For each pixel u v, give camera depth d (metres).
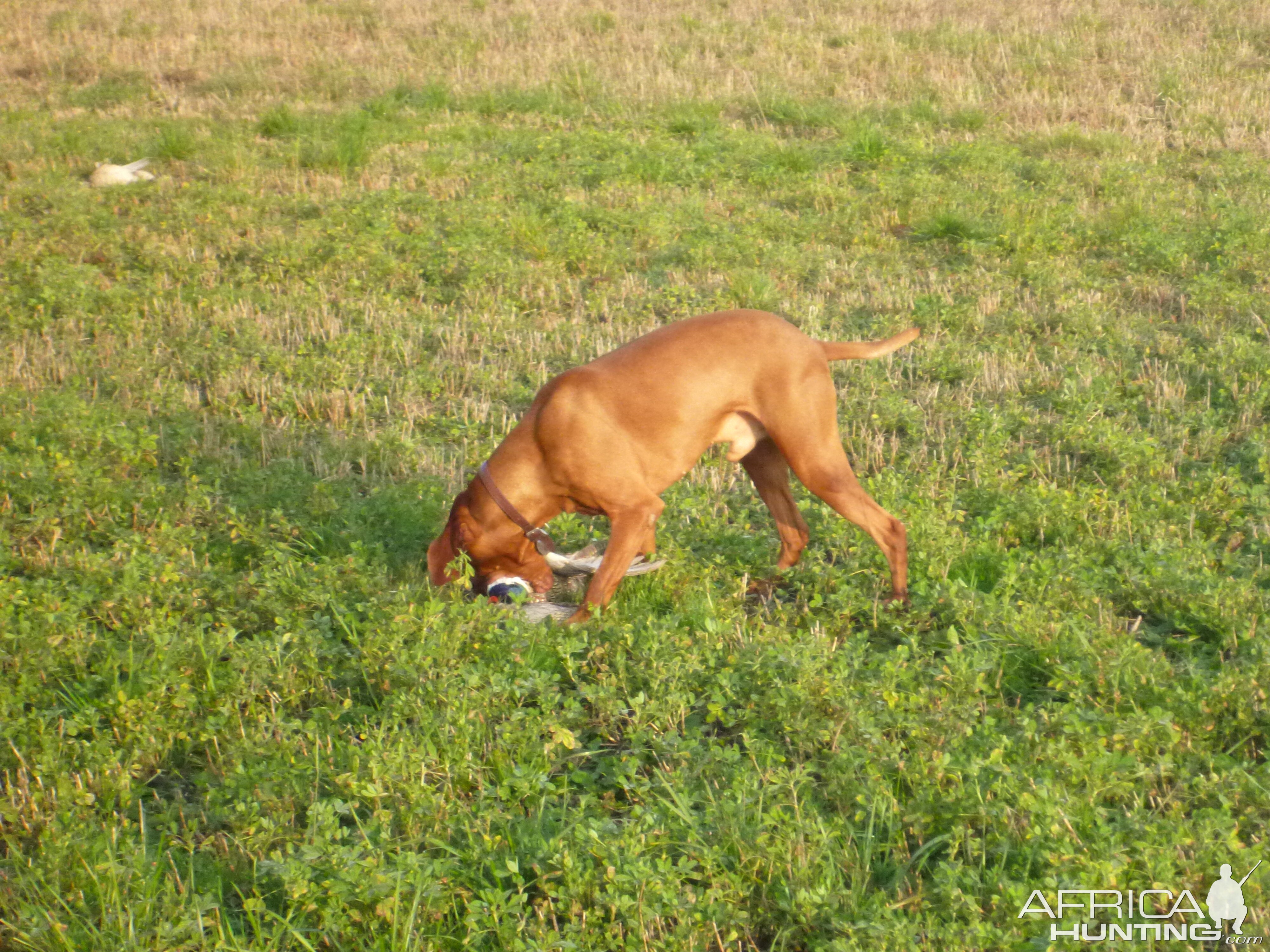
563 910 3.12
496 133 14.22
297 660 4.43
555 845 3.31
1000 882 3.12
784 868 3.26
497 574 5.00
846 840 3.44
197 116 15.41
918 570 5.23
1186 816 3.55
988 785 3.52
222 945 2.98
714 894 3.13
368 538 5.61
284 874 3.12
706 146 13.25
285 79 17.48
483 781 3.75
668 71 17.34
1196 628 4.68
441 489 6.17
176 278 9.57
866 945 2.96
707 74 17.44
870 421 7.08
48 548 5.47
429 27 20.73
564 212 10.80
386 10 21.92
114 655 4.31
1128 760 3.56
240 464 6.42
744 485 6.42
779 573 5.43
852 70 17.72
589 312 9.07
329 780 3.82
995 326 8.70
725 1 22.48
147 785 3.89
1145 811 3.47
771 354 4.84
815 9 21.52
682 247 10.28
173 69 18.03
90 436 6.35
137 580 4.83
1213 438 6.48
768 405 4.86
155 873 3.20
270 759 3.84
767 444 5.24
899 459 6.65
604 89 16.48
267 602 4.79
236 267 9.87
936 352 7.98
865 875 3.31
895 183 11.86
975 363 7.86
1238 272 9.49
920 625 4.82
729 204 11.64
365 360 8.10
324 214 11.05
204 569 5.22
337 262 9.82
